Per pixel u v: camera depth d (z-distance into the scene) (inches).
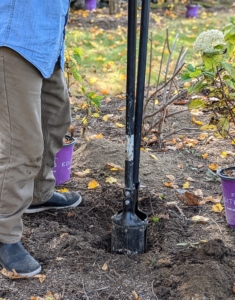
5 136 90.0
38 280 93.8
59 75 103.1
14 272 93.8
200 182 142.1
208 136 181.0
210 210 124.2
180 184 140.4
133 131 98.8
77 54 149.2
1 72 85.5
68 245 104.9
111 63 275.1
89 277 94.1
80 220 118.5
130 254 102.5
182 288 88.7
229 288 89.6
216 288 88.2
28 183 95.6
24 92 86.7
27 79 86.4
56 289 91.0
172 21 422.6
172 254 102.1
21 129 88.8
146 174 144.5
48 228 112.3
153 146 170.2
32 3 85.0
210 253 97.7
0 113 89.0
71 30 365.1
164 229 113.1
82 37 342.0
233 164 155.4
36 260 99.8
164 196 131.2
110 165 146.5
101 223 119.6
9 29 84.2
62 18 90.4
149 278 93.9
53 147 111.7
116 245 103.2
